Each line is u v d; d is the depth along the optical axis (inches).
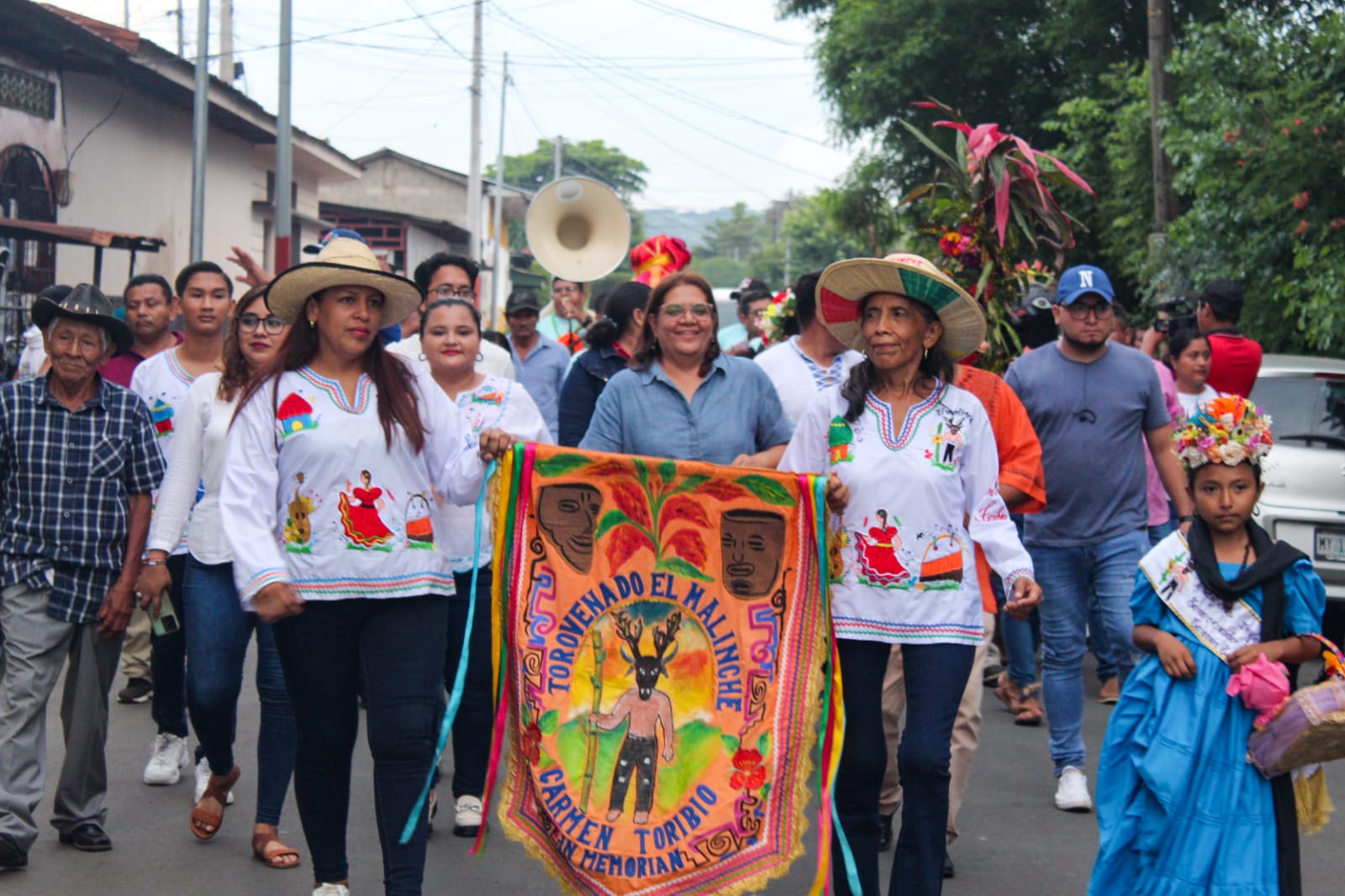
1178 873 160.2
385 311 170.1
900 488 165.0
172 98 757.9
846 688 166.4
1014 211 242.7
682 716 160.1
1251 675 156.8
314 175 1101.1
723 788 158.2
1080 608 244.8
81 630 203.6
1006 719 307.9
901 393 169.6
